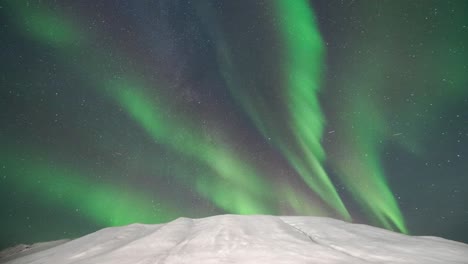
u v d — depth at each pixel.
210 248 10.34
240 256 9.07
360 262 8.27
